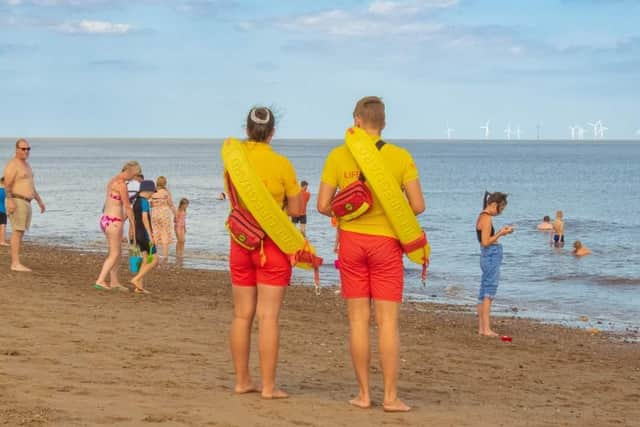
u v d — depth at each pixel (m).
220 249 29.56
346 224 6.97
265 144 7.09
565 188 81.06
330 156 7.07
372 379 8.95
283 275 7.09
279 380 8.52
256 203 6.81
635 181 94.25
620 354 13.23
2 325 10.40
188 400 6.95
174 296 15.76
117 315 12.14
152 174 102.44
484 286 14.07
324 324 13.66
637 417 8.15
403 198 6.75
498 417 7.38
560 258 29.73
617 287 22.61
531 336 14.63
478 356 11.67
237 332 7.31
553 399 8.86
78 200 56.25
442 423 6.80
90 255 24.98
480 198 65.94
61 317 11.45
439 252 31.28
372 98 7.06
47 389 6.99
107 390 7.13
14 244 17.38
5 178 17.23
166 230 24.31
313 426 6.34
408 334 13.58
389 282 6.96
